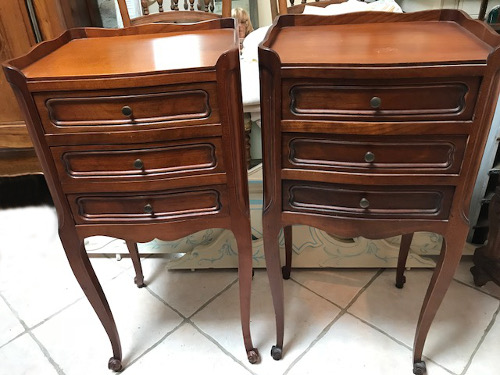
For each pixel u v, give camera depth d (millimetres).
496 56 622
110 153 766
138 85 698
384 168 756
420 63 647
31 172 1485
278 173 797
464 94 670
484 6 1425
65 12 1220
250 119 1186
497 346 1069
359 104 704
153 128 741
